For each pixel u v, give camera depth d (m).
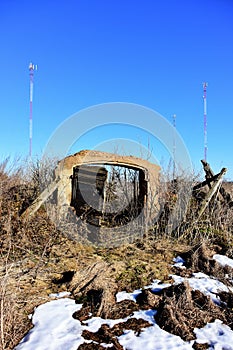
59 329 4.51
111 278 6.06
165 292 5.61
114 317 4.91
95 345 4.20
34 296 5.34
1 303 4.28
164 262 7.20
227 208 9.87
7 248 7.14
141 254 7.56
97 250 7.77
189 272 6.78
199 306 5.36
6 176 9.62
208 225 9.30
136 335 4.51
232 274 6.73
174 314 4.94
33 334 4.36
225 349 4.32
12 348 4.10
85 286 5.67
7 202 8.70
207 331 4.73
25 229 7.85
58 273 6.19
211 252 7.81
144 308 5.18
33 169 10.44
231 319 5.09
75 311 4.98
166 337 4.49
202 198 10.20
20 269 6.25
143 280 6.14
